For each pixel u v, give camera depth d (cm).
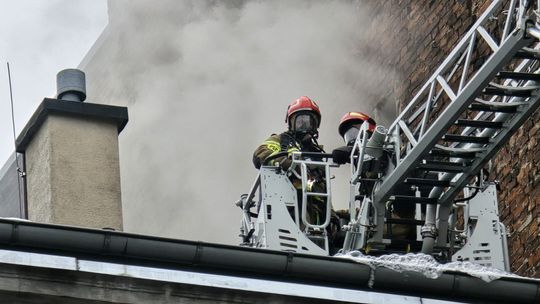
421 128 1470
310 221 1510
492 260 1519
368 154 1491
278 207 1495
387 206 1541
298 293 1247
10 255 1188
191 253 1229
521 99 1473
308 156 1520
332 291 1261
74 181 1503
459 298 1297
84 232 1209
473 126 1483
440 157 1569
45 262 1191
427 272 1284
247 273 1248
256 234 1510
